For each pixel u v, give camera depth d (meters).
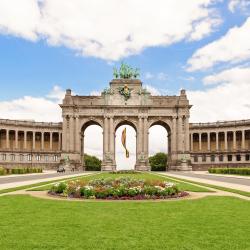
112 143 134.50
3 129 136.50
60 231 17.88
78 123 136.00
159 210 24.22
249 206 25.95
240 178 69.94
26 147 142.25
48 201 28.86
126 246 15.33
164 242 15.92
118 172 97.69
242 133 139.50
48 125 144.62
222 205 26.50
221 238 16.58
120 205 26.70
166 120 136.62
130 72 140.38
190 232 17.70
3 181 57.66
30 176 79.06
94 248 15.05
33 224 19.42
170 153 137.88
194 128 148.25
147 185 34.59
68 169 128.25
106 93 136.50
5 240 16.11
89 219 20.86
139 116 135.12
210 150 145.50
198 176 80.25
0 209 24.36
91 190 31.56
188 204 27.19
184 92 136.88
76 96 137.25
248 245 15.45
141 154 133.38
